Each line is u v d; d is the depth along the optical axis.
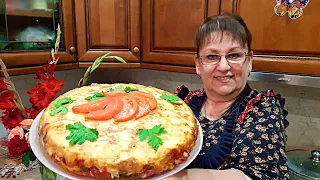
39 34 1.16
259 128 0.74
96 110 0.60
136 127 0.56
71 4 1.26
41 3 1.15
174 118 0.61
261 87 1.44
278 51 1.04
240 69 0.84
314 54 0.97
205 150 0.79
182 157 0.55
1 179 1.00
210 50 0.85
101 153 0.49
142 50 1.41
